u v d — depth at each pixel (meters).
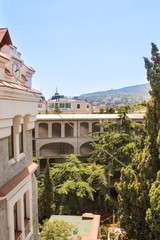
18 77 7.73
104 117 37.53
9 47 6.86
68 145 38.72
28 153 7.78
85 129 39.38
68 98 80.69
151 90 14.60
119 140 29.11
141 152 15.98
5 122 5.45
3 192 5.35
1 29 6.98
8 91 5.25
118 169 34.00
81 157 38.53
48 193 24.25
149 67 14.16
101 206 32.31
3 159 5.67
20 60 7.74
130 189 15.10
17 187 6.32
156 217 12.47
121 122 31.03
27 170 7.30
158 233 12.62
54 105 71.75
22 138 7.41
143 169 14.88
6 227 5.73
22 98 6.36
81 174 29.86
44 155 37.34
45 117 35.69
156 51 13.87
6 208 5.75
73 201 27.66
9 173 6.06
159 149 14.02
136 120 38.12
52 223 11.95
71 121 36.56
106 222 27.44
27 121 7.37
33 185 8.41
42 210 23.81
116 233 21.64
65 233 11.40
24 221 7.35
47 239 10.83
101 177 28.39
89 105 78.31
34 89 8.54
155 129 14.72
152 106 14.76
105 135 30.08
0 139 5.49
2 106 5.18
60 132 38.69
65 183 26.78
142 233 14.55
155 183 13.32
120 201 16.11
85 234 12.85
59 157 36.91
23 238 6.83
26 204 7.62
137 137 29.28
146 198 14.38
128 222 15.34
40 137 35.56
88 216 15.59
